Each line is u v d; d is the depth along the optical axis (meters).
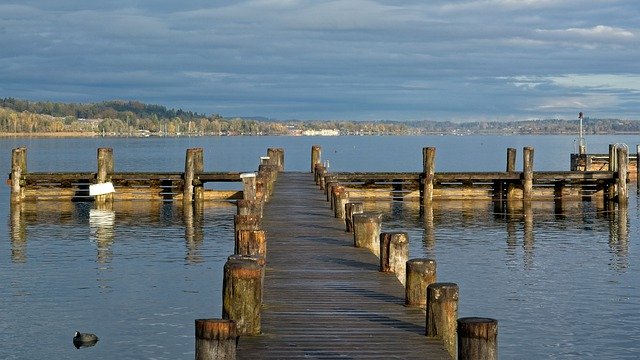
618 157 45.75
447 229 36.97
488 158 124.00
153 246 31.61
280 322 13.02
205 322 9.78
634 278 26.44
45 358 18.02
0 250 30.70
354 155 135.88
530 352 18.88
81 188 46.78
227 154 134.88
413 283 14.05
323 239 22.22
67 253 30.03
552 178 46.22
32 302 22.58
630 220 40.00
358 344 11.84
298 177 45.94
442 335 12.13
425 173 45.12
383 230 36.56
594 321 21.36
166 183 46.22
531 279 26.36
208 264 27.92
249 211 23.08
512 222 39.28
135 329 20.05
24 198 45.81
